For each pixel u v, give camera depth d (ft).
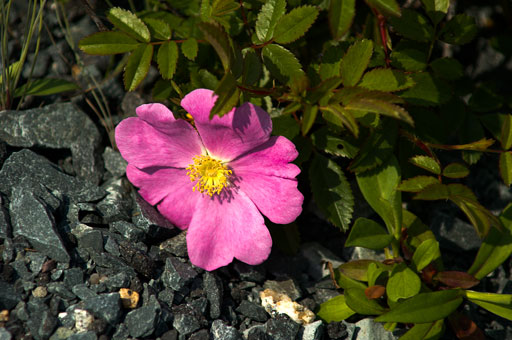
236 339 1.34
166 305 1.36
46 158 1.45
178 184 1.38
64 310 1.33
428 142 1.44
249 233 1.37
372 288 1.36
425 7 1.40
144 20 1.39
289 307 1.38
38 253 1.35
